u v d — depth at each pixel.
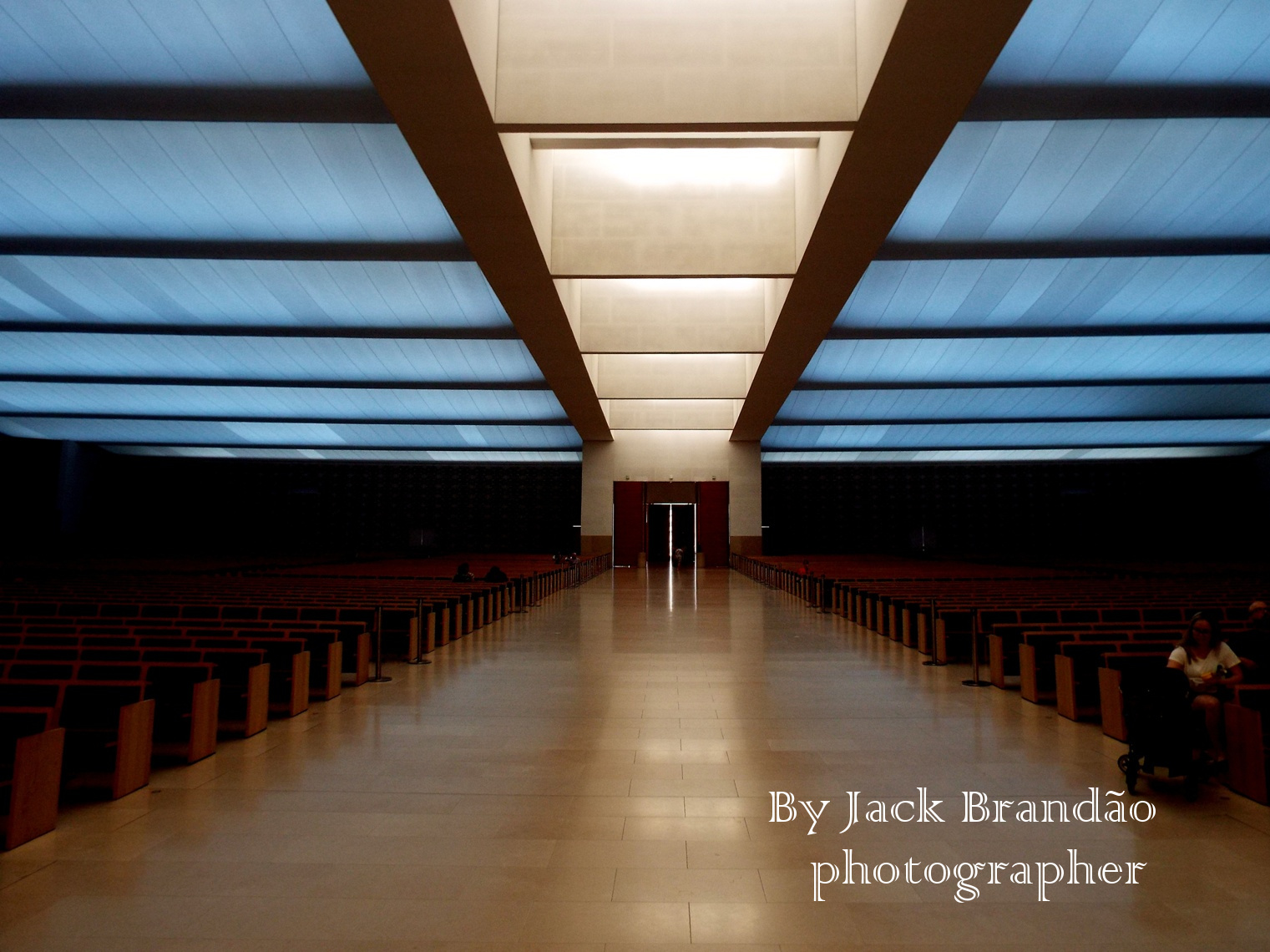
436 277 18.31
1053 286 18.50
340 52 9.22
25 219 14.52
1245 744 4.58
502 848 3.84
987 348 23.73
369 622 9.48
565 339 17.61
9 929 3.01
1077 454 37.97
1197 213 14.30
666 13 8.62
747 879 3.52
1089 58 9.58
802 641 11.73
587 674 8.77
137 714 4.71
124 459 39.44
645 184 13.57
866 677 8.59
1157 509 39.50
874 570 23.92
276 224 14.70
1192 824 4.15
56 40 9.20
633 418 33.22
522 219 11.17
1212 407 29.20
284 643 6.94
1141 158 13.10
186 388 27.67
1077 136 12.60
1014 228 14.68
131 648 6.30
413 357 24.42
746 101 8.56
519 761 5.34
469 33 7.38
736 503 35.47
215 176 13.57
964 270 18.00
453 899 3.30
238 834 4.00
